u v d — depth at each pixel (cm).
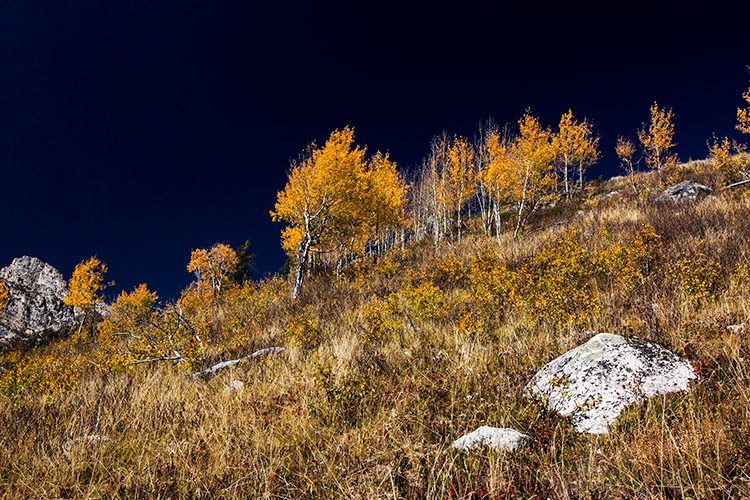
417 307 819
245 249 3878
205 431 427
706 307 537
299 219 1809
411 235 3731
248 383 596
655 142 2281
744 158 1741
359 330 806
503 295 816
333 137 1759
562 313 605
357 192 1800
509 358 523
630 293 670
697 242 897
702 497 217
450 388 454
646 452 265
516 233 1941
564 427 333
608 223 1472
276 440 388
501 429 334
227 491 312
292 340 787
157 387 623
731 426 272
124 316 998
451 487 277
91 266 2494
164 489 328
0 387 695
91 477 352
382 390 485
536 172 2061
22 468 372
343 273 1878
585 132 2866
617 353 395
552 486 250
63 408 555
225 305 1822
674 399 330
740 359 346
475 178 2297
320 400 463
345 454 348
